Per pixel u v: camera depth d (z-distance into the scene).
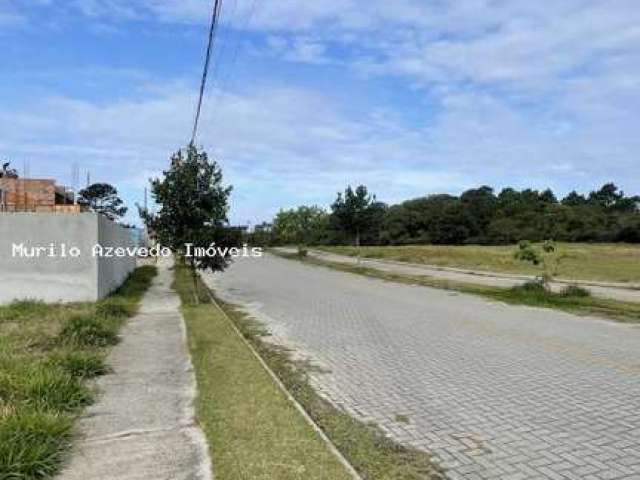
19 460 4.61
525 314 14.77
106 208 93.31
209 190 17.34
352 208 40.69
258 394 6.92
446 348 10.34
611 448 5.48
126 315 13.83
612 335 11.67
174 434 5.63
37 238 15.72
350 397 7.28
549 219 86.88
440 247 67.75
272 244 84.38
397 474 4.89
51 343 9.78
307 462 4.89
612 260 42.34
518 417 6.45
